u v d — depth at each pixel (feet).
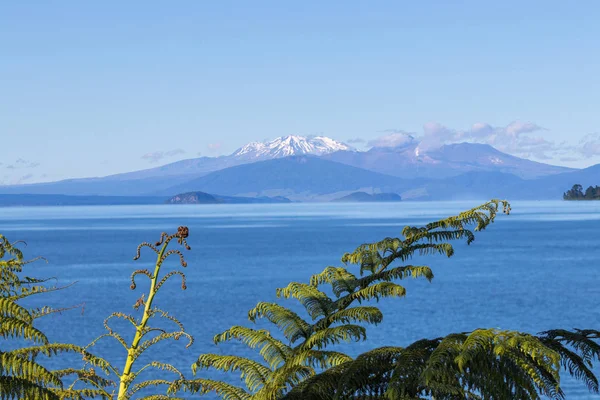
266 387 24.67
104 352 146.41
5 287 23.03
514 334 20.81
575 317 210.59
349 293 28.19
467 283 306.14
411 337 170.09
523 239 631.97
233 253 485.97
